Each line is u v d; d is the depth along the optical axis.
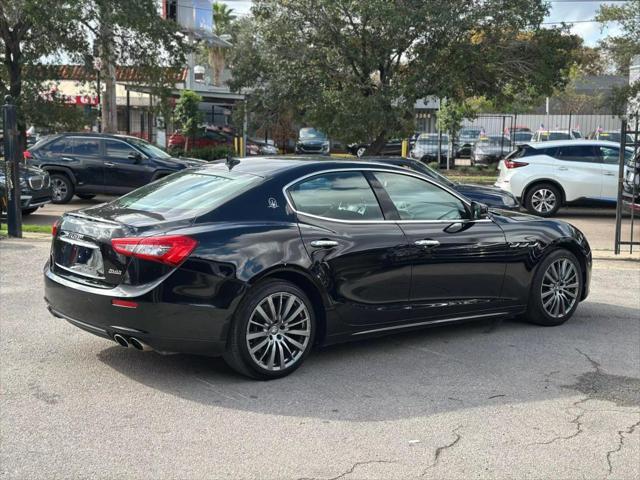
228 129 34.78
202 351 4.95
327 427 4.40
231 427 4.38
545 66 21.22
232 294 4.91
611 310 7.62
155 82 24.38
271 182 5.38
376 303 5.65
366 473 3.81
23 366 5.43
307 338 5.34
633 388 5.23
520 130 40.06
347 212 5.62
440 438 4.28
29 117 22.53
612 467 3.95
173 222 5.00
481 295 6.32
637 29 25.42
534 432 4.41
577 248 6.95
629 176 12.76
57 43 22.05
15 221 11.23
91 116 24.56
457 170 30.39
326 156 6.19
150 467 3.83
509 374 5.49
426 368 5.59
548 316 6.80
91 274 5.07
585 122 42.09
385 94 20.94
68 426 4.35
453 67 21.00
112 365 5.49
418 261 5.82
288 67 22.20
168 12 31.92
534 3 20.50
